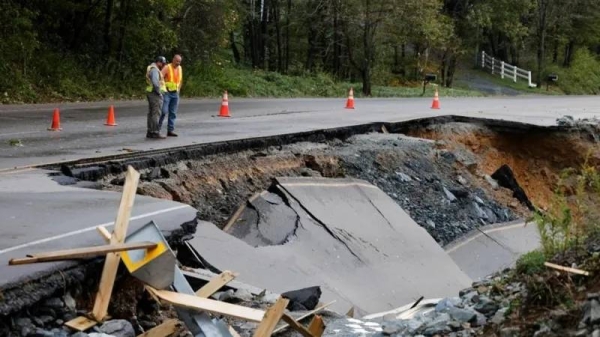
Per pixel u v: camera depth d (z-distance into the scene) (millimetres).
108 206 8844
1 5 24422
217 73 34031
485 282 7770
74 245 6879
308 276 10391
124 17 28797
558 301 5535
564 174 8250
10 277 5883
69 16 28078
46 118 18516
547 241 6688
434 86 45031
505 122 21641
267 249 10719
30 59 24547
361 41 42062
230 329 6047
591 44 65312
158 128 14805
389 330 6723
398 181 16391
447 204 16344
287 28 42750
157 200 9391
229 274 6812
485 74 55875
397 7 40031
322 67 45500
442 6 47438
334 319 7590
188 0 32031
